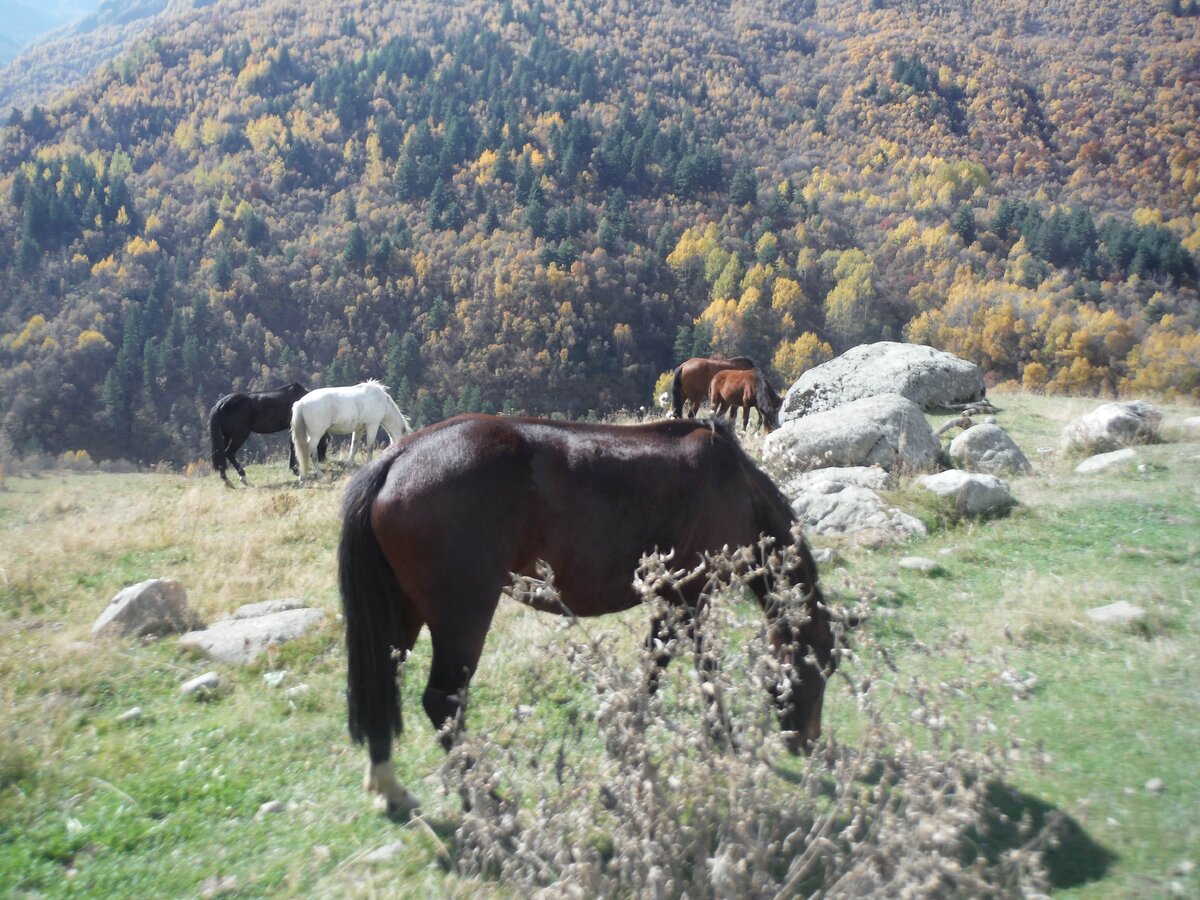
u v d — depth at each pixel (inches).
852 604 229.8
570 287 3363.7
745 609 229.5
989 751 115.5
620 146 4923.7
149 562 307.6
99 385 3016.7
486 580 143.9
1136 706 176.4
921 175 4874.5
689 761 135.5
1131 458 367.9
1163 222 3909.9
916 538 290.4
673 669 167.6
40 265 3681.1
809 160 5561.0
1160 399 634.8
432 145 5201.8
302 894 128.0
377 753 146.9
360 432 586.9
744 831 103.8
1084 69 6259.8
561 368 3085.6
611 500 152.5
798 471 367.6
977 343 2583.7
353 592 145.0
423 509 141.6
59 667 204.8
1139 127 5319.9
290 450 590.9
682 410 661.3
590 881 102.4
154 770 162.2
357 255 3678.6
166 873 132.7
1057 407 545.3
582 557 152.6
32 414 2893.7
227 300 3491.6
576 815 112.7
